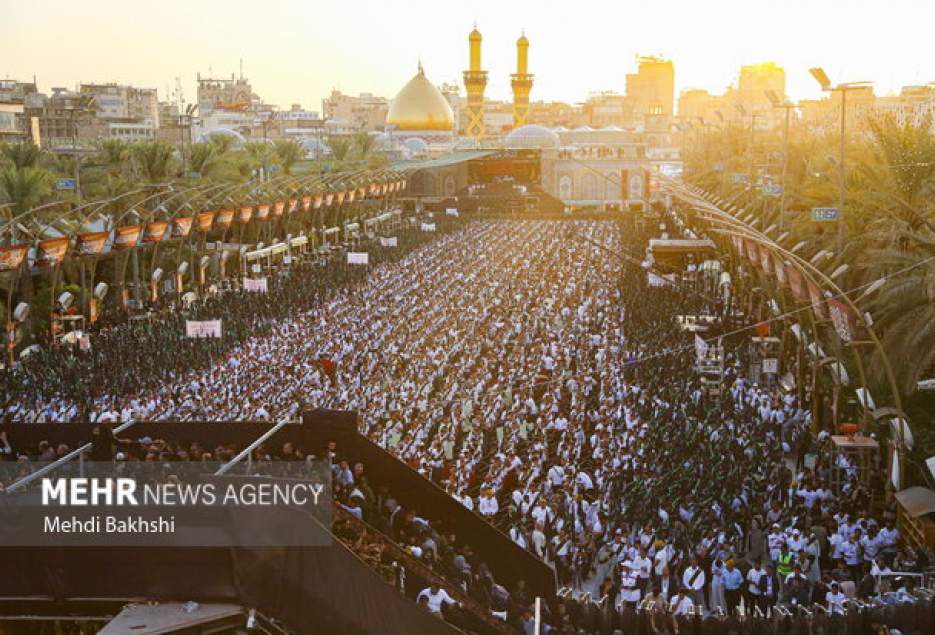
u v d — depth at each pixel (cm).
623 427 3988
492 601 2133
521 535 2820
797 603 2397
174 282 8494
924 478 3334
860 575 2734
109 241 7506
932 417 4050
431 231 12900
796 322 5372
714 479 3231
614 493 3181
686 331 5769
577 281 8512
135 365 5069
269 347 5619
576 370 5066
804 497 3184
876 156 5800
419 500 2270
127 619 1397
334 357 5309
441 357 5291
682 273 8312
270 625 1463
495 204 17950
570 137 18662
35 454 2008
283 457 2038
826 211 5116
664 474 3322
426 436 3809
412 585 2033
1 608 1445
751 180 9888
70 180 7369
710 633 2236
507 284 8294
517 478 3322
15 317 5791
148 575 1452
